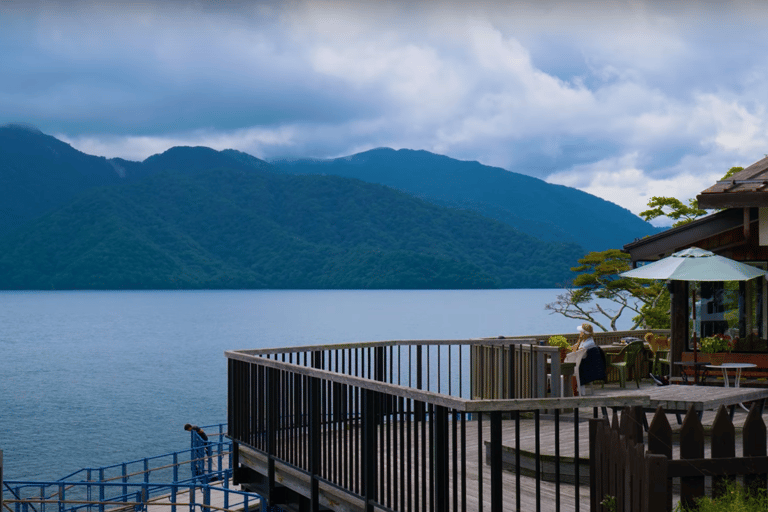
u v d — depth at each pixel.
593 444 5.21
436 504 5.41
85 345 165.50
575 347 12.13
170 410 85.25
